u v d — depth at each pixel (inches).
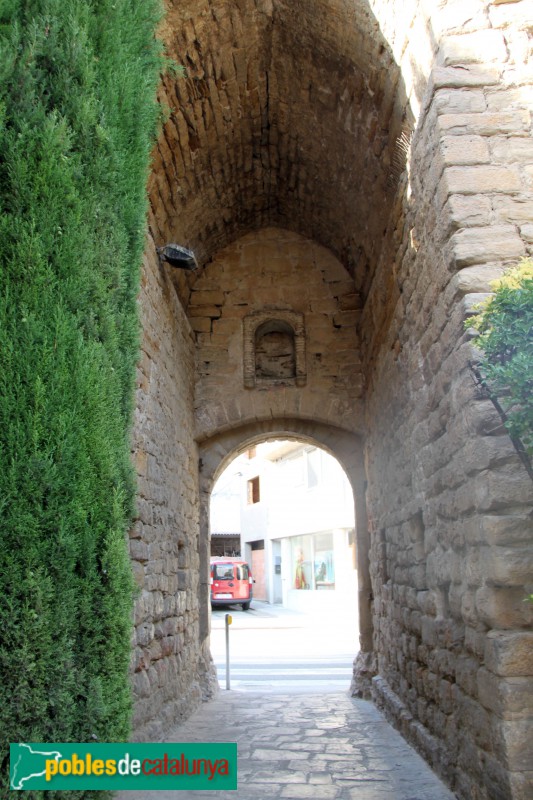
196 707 287.1
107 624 113.3
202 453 350.3
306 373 342.0
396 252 225.9
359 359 343.3
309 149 285.6
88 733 106.9
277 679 409.1
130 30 152.2
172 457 269.7
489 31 164.9
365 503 339.9
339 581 883.4
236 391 342.0
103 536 115.3
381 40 199.2
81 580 108.3
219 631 759.7
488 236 150.8
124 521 126.0
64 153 117.6
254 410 340.2
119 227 137.5
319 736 230.7
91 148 126.3
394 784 171.0
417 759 194.7
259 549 1269.7
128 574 119.6
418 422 197.6
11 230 106.8
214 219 322.0
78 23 127.3
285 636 700.7
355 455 346.0
